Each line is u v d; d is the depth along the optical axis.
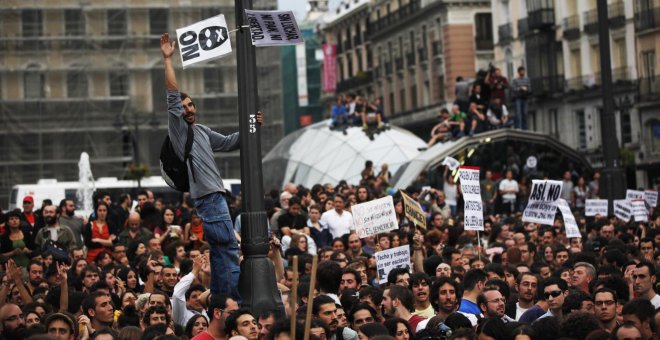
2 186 60.34
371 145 50.94
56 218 19.81
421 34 83.88
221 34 11.30
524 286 13.54
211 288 11.80
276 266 14.22
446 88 79.44
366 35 96.50
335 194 23.45
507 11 72.69
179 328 12.08
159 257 15.77
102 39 62.34
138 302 13.38
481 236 23.69
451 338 9.79
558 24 67.06
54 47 61.62
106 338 10.33
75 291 13.96
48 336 8.77
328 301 11.48
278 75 64.50
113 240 19.80
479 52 78.00
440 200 27.20
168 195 47.97
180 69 63.19
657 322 10.51
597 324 10.20
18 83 61.22
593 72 64.31
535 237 21.44
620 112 62.53
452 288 12.77
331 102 103.12
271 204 22.02
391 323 11.12
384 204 17.69
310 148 53.50
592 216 26.19
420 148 48.34
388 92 91.25
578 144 66.12
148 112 62.75
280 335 10.02
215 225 11.54
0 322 11.30
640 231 21.88
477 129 40.22
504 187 34.66
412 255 18.14
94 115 61.78
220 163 62.97
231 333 10.52
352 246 17.92
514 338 9.97
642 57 60.59
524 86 42.28
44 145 61.19
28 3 61.25
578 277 14.49
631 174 62.28
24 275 17.19
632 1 60.97
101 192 19.77
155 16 63.28
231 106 63.53
